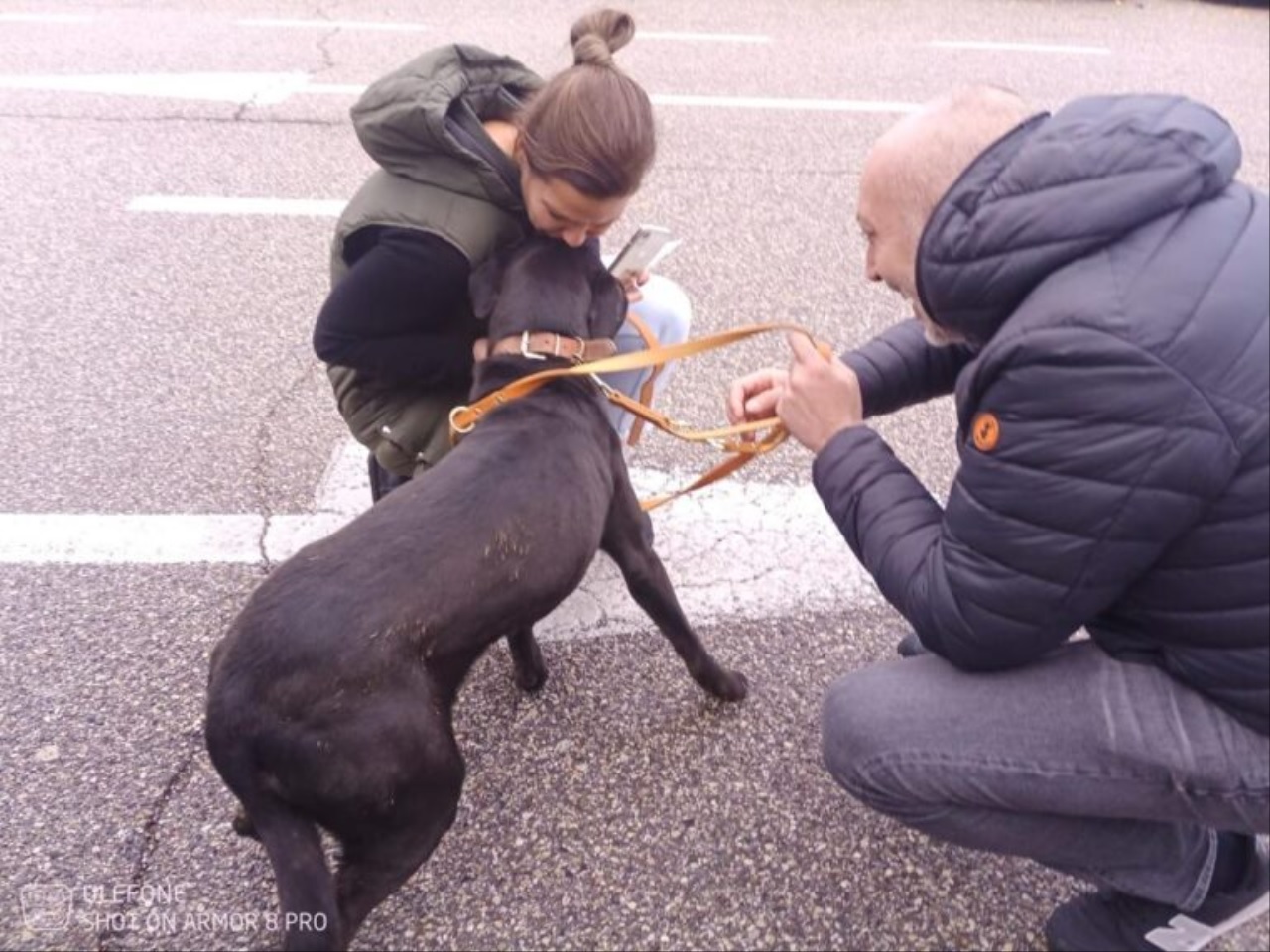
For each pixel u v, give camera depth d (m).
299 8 6.78
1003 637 1.50
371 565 1.70
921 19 7.43
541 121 1.92
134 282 3.74
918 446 3.12
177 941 1.83
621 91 1.89
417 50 6.03
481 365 2.10
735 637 2.47
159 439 2.97
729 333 1.95
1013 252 1.37
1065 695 1.57
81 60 5.70
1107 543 1.37
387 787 1.64
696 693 2.34
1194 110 1.38
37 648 2.34
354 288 2.06
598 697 2.32
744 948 1.87
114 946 1.82
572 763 2.18
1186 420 1.30
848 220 4.45
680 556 2.68
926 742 1.63
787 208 4.51
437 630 1.73
